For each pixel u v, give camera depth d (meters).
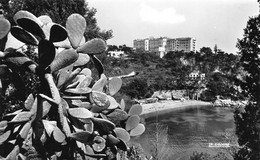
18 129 2.23
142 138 25.64
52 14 14.05
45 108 2.26
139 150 6.57
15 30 2.16
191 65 121.50
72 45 2.41
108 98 2.60
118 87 2.96
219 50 131.88
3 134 2.15
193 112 77.88
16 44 2.33
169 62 120.50
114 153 2.74
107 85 3.11
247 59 11.41
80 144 2.51
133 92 71.81
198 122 59.25
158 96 98.06
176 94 104.62
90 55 2.72
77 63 2.73
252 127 10.41
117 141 2.65
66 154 2.47
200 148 33.97
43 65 2.21
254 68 11.08
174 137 42.62
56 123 2.36
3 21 2.05
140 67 109.06
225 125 54.78
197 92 104.88
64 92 2.54
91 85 3.14
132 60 118.50
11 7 12.65
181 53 134.12
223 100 93.81
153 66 116.69
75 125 2.45
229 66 109.19
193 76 108.50
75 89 2.55
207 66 118.06
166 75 108.50
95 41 2.50
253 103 10.85
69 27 2.38
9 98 2.94
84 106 2.59
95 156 2.57
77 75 2.86
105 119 2.52
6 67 2.31
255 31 11.19
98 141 2.58
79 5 15.30
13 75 2.44
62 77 2.43
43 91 2.33
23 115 2.17
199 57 126.75
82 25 2.41
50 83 2.21
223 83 98.38
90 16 16.12
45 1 14.23
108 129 2.53
